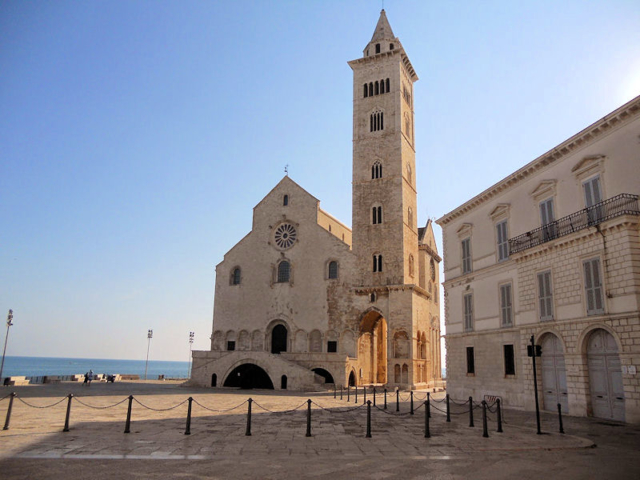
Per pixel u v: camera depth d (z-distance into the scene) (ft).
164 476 45.47
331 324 220.64
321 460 53.67
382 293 214.48
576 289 94.58
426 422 70.69
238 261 246.47
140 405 117.70
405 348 205.46
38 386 189.67
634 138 86.12
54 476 44.86
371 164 234.79
